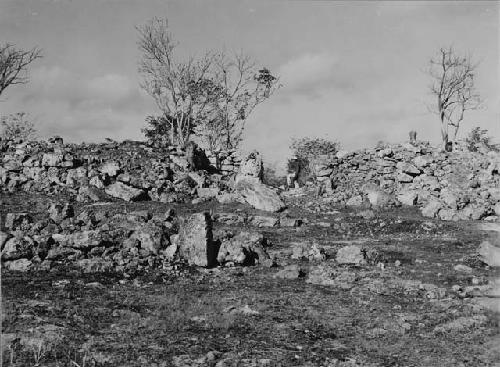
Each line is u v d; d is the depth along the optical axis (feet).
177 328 33.65
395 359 30.30
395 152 119.96
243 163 111.65
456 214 92.99
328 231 82.07
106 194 94.43
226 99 169.07
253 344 31.50
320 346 32.01
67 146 112.88
